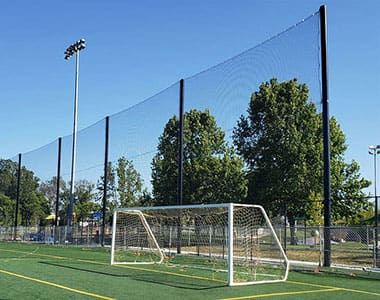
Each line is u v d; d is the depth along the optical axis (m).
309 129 29.05
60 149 40.78
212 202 33.78
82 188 52.97
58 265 20.45
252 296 12.16
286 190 32.53
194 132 33.03
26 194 58.62
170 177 34.28
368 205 42.72
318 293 12.88
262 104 28.92
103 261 22.83
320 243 19.48
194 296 12.07
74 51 38.53
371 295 12.60
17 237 46.59
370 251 22.97
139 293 12.49
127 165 33.59
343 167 42.34
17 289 13.03
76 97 37.81
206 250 24.56
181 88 26.64
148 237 25.23
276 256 21.25
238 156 32.91
